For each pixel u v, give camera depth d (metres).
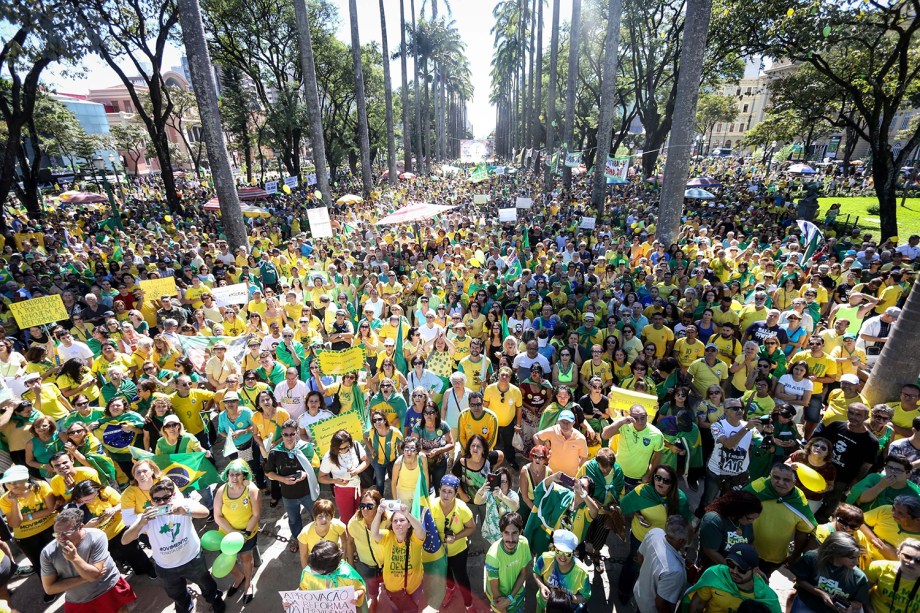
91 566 3.98
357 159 60.78
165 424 5.24
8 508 4.72
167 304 9.55
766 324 7.61
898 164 16.30
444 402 6.31
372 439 5.66
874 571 3.59
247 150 43.91
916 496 3.80
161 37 24.06
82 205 36.94
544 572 3.98
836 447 5.07
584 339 8.12
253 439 6.23
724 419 5.34
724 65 27.48
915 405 5.39
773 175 47.16
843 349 6.84
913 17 14.79
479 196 22.66
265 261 13.84
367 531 4.20
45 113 32.81
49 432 5.42
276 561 5.39
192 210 28.94
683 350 7.54
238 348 7.98
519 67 63.31
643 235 17.30
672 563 3.79
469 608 4.55
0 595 4.60
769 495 4.27
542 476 4.89
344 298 9.98
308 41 23.58
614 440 5.32
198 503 4.84
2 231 18.28
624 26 32.66
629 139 52.03
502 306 9.91
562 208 25.28
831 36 15.45
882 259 10.53
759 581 3.48
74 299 10.09
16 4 12.23
